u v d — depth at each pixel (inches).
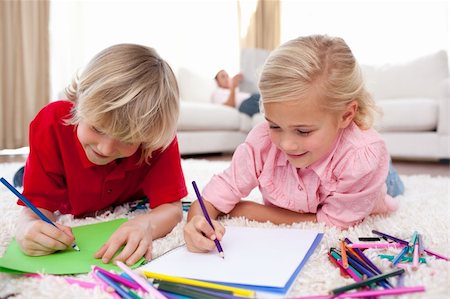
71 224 37.3
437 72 118.6
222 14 176.2
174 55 165.8
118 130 28.4
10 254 28.1
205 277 23.8
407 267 25.8
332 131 32.0
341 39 34.7
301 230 32.5
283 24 185.8
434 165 104.7
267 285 22.4
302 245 29.0
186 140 120.6
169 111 30.9
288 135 31.0
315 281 24.2
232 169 38.7
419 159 121.2
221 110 131.4
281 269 24.7
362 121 35.8
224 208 38.3
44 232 27.8
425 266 26.2
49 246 27.5
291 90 29.5
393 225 36.7
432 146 103.3
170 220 35.2
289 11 183.5
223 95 152.0
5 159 111.0
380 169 35.7
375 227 36.3
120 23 155.1
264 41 186.1
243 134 139.3
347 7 167.9
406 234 34.1
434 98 117.6
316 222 37.2
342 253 26.9
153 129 29.8
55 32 145.3
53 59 146.0
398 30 158.1
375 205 39.2
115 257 27.5
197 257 27.1
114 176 36.7
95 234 32.8
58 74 146.9
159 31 162.4
